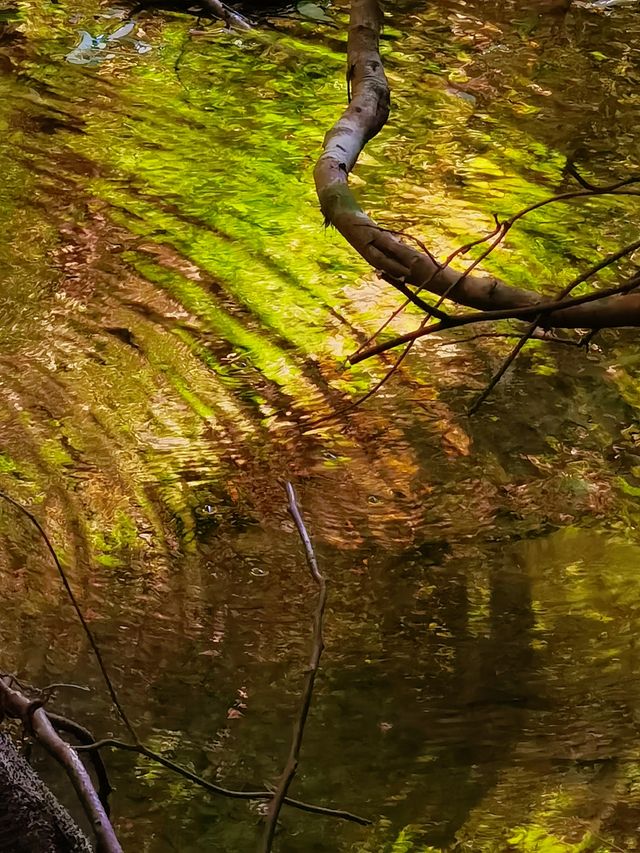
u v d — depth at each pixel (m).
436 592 3.00
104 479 3.39
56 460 3.46
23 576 3.01
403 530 3.22
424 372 3.86
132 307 4.18
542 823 2.31
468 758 2.48
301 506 3.31
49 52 6.12
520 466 3.46
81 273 4.36
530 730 2.56
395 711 2.62
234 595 2.99
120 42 6.27
